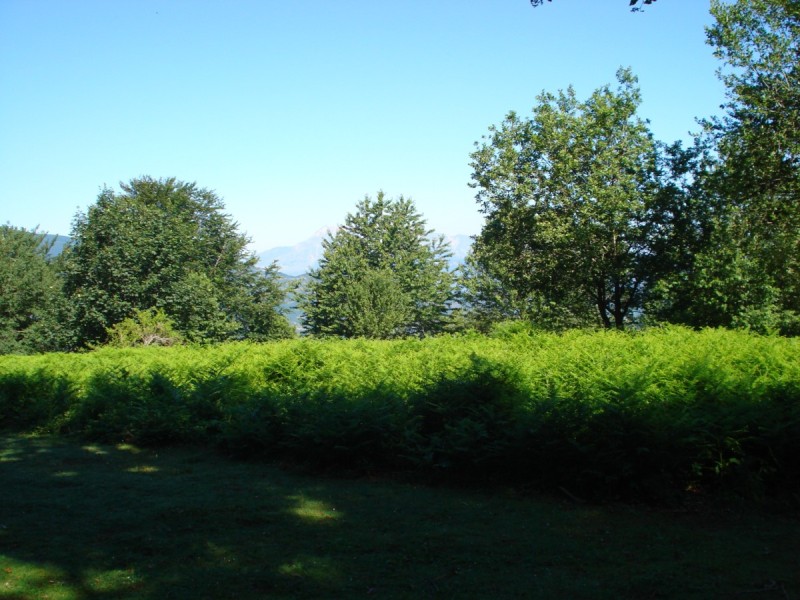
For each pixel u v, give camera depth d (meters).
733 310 25.17
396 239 62.50
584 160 29.81
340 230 64.38
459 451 6.93
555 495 6.53
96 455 8.94
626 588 4.32
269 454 8.38
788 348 10.50
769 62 24.08
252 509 6.20
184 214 50.41
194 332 32.59
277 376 12.28
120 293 32.59
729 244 26.45
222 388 10.10
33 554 5.07
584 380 7.89
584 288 30.81
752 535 5.33
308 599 4.20
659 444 6.20
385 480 7.27
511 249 31.05
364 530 5.57
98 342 31.42
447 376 8.74
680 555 4.89
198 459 8.52
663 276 28.70
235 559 4.92
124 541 5.35
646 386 7.11
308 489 6.93
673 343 12.09
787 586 4.31
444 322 58.09
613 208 27.25
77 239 33.28
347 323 48.44
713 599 4.13
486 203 31.45
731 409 6.65
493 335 16.98
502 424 7.16
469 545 5.16
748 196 24.53
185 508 6.26
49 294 40.44
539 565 4.74
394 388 9.07
